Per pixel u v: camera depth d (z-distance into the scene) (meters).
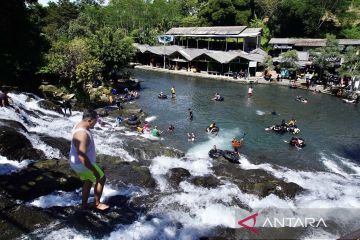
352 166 28.09
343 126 38.50
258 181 22.80
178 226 16.66
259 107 46.31
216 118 40.62
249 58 68.19
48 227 14.69
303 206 19.66
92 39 55.31
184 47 88.50
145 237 15.23
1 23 38.81
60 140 26.66
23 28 43.91
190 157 27.66
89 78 41.19
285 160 28.69
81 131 6.54
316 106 47.47
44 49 48.09
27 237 13.93
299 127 37.84
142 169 23.12
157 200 18.70
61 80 47.09
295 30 90.38
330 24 88.69
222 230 16.62
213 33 84.00
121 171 22.59
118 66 55.50
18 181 19.08
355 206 19.97
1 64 40.53
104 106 44.09
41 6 51.28
